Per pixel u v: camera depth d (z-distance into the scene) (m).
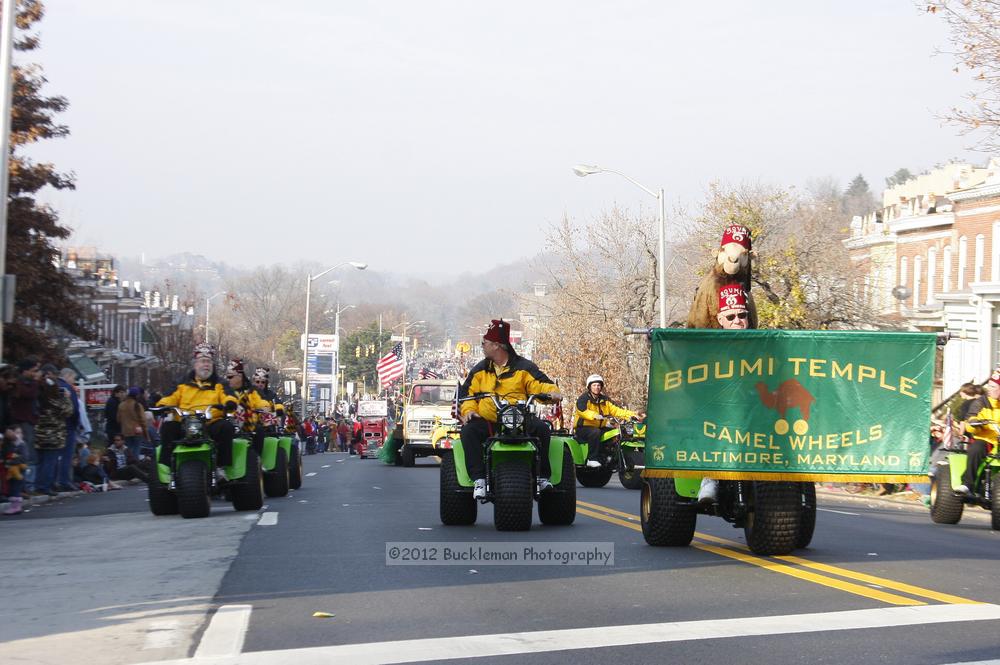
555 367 46.69
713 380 9.72
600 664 6.11
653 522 10.75
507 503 12.23
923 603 7.75
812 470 9.73
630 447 22.02
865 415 9.70
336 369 106.50
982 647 6.36
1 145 20.88
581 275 48.12
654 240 51.47
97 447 28.12
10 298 20.44
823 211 47.59
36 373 19.55
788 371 9.71
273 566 9.85
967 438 16.95
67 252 61.03
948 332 9.63
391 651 6.43
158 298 88.94
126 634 7.03
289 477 21.12
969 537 13.55
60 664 6.27
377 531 12.61
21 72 31.34
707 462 9.76
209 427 15.55
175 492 15.21
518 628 7.07
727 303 10.71
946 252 49.66
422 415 37.50
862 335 9.66
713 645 6.52
